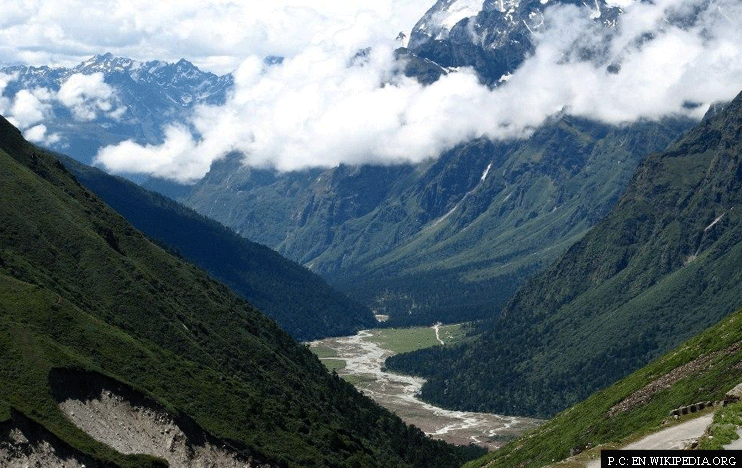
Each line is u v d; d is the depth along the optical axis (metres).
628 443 119.62
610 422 175.38
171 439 172.38
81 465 149.75
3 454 140.25
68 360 166.12
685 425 121.00
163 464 163.25
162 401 176.62
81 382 165.75
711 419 118.44
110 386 170.25
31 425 148.12
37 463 143.75
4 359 160.50
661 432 120.69
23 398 154.25
